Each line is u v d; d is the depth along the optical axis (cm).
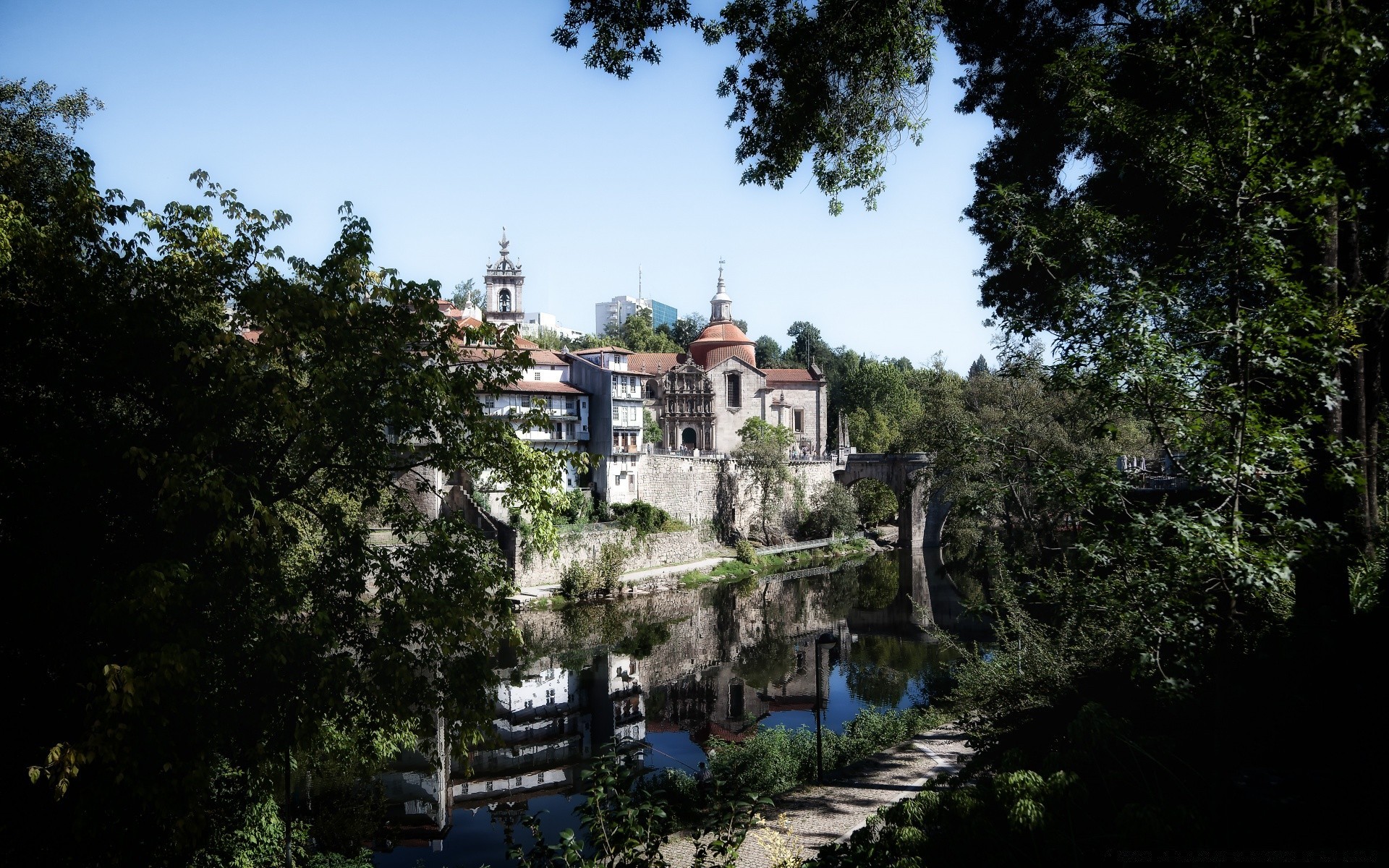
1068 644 1881
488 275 7969
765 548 7588
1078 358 959
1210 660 1039
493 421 1544
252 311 1316
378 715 1447
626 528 6278
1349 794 919
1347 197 913
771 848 1410
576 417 6731
